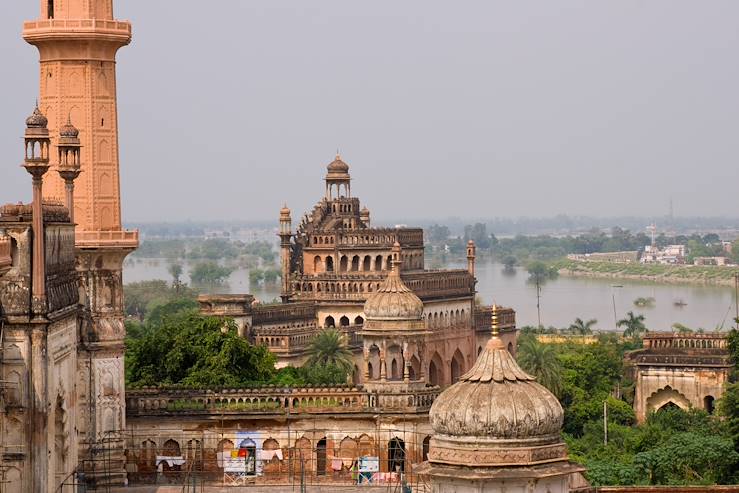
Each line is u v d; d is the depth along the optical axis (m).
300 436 121.25
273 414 121.12
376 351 124.56
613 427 174.62
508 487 79.44
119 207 121.56
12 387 98.44
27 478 98.44
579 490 107.19
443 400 81.00
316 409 121.00
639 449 150.62
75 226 113.81
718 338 190.62
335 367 182.50
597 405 190.88
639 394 187.38
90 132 120.69
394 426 120.56
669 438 146.00
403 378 124.44
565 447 80.75
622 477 128.50
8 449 98.44
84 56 120.69
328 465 121.00
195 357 147.38
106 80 121.44
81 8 120.69
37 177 99.75
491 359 81.62
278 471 121.25
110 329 119.19
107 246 119.06
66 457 105.50
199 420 121.25
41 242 99.19
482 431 79.69
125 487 117.56
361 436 121.00
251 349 153.38
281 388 122.44
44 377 98.81
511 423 79.50
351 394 121.50
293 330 196.88
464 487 79.75
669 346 191.88
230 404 121.88
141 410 121.75
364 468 120.19
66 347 105.69
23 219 99.06
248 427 121.31
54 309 101.62
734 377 183.50
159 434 121.50
